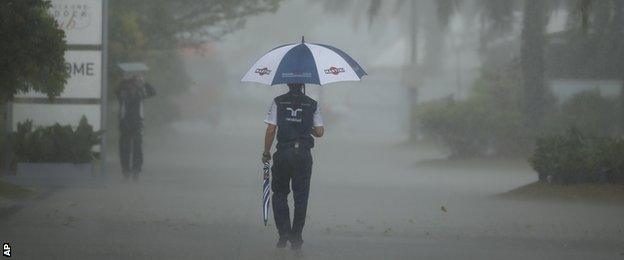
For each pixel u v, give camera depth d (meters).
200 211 40.50
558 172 47.22
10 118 51.16
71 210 39.72
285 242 30.52
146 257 28.41
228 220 37.75
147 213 39.31
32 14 37.09
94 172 50.94
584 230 36.22
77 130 50.19
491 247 31.84
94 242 31.17
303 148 30.20
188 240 32.06
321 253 29.77
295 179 30.41
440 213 41.38
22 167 49.94
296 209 30.30
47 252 28.91
